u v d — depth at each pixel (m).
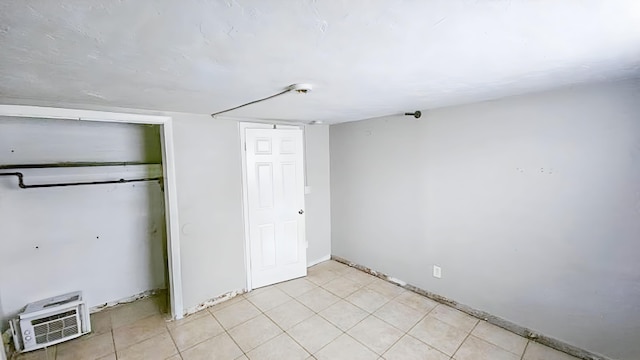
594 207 2.00
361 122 3.55
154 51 1.10
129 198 3.03
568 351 2.16
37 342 2.29
